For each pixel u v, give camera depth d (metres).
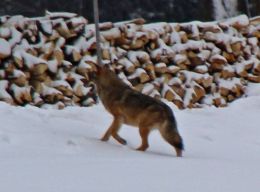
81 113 24.59
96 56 30.06
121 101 20.64
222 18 40.78
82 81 29.45
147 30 31.84
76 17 30.16
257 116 27.39
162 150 20.83
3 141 18.70
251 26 35.78
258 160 19.55
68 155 17.41
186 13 65.19
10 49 28.08
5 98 27.52
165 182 13.45
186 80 32.50
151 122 20.19
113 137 20.70
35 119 22.28
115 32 30.78
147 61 31.34
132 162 16.22
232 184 13.46
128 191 12.50
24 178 13.50
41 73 28.47
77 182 13.21
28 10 61.88
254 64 34.88
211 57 33.69
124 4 63.88
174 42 32.88
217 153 20.98
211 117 26.92
